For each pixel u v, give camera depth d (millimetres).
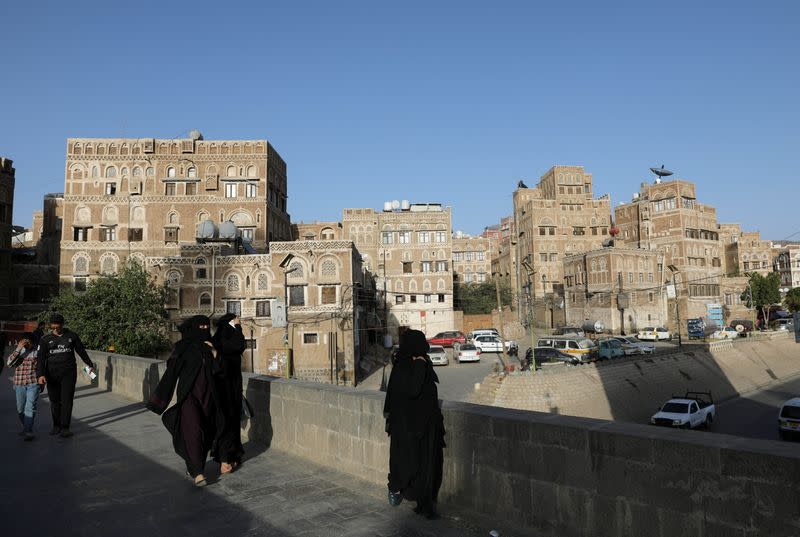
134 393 14250
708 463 3850
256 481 6965
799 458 3426
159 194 56094
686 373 42531
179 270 44500
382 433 6707
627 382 36562
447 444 5918
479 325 72875
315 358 42594
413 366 5801
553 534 4836
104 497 6367
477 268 93500
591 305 73812
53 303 38719
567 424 4801
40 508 5996
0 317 61562
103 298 38906
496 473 5367
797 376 53656
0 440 9430
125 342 37875
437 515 5668
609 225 90812
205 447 6914
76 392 15719
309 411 8031
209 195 56312
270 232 58719
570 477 4727
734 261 116438
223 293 44188
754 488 3609
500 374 32875
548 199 91250
